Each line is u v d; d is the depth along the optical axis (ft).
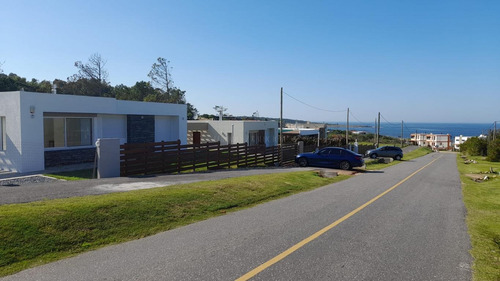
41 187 32.09
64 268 15.39
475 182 58.90
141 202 25.98
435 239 21.36
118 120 70.85
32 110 51.78
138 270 15.15
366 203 32.73
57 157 57.47
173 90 185.16
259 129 119.03
